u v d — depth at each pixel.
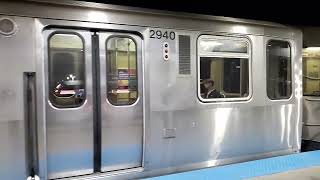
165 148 5.30
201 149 5.66
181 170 5.46
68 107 4.59
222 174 5.19
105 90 4.82
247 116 6.17
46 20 4.41
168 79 5.31
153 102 5.18
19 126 4.26
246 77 6.16
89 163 4.76
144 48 5.09
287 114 6.71
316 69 8.06
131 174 5.00
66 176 4.61
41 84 4.37
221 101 5.87
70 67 4.62
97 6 4.73
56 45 4.53
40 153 4.34
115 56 4.91
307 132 8.13
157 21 5.20
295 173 5.35
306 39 8.02
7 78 4.20
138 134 5.10
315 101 8.04
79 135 4.67
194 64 5.55
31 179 4.32
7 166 4.21
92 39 4.77
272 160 6.02
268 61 6.44
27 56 4.30
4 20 4.19
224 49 5.88
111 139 4.88
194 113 5.57
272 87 6.51
